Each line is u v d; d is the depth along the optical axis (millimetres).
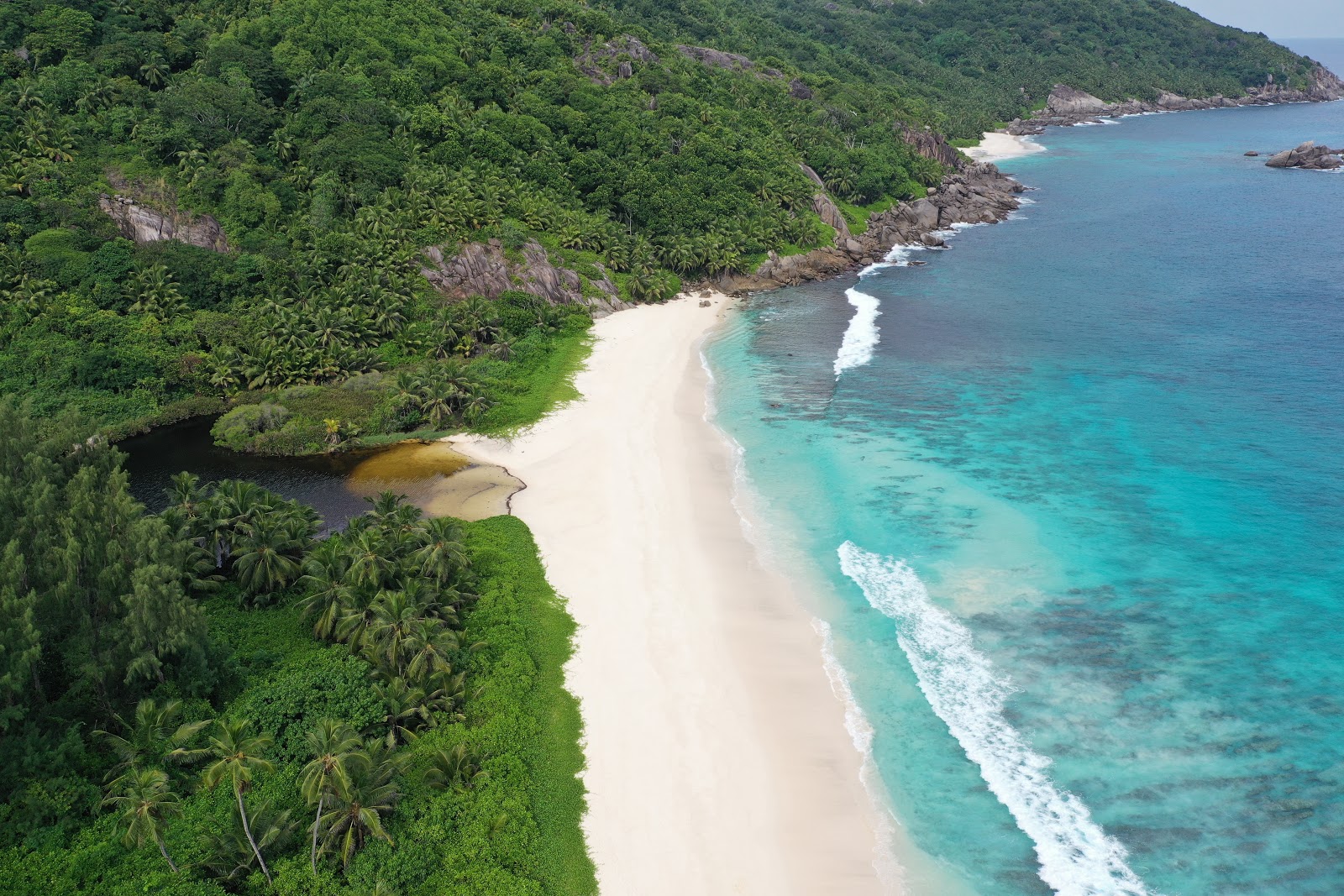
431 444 87750
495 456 84938
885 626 59188
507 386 97938
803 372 104875
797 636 58469
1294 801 44906
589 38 180125
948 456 82625
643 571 65438
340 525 72938
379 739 44531
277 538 61531
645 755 48594
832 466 81250
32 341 94562
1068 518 71375
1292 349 103750
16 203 102562
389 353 104062
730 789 46594
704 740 49688
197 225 109375
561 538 70062
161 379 95875
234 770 39156
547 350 109250
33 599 46438
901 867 42344
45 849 41375
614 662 55812
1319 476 75625
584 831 43906
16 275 98062
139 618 48906
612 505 75062
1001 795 46094
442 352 104125
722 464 82188
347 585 56344
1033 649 56594
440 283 112875
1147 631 57906
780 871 42125
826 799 46125
